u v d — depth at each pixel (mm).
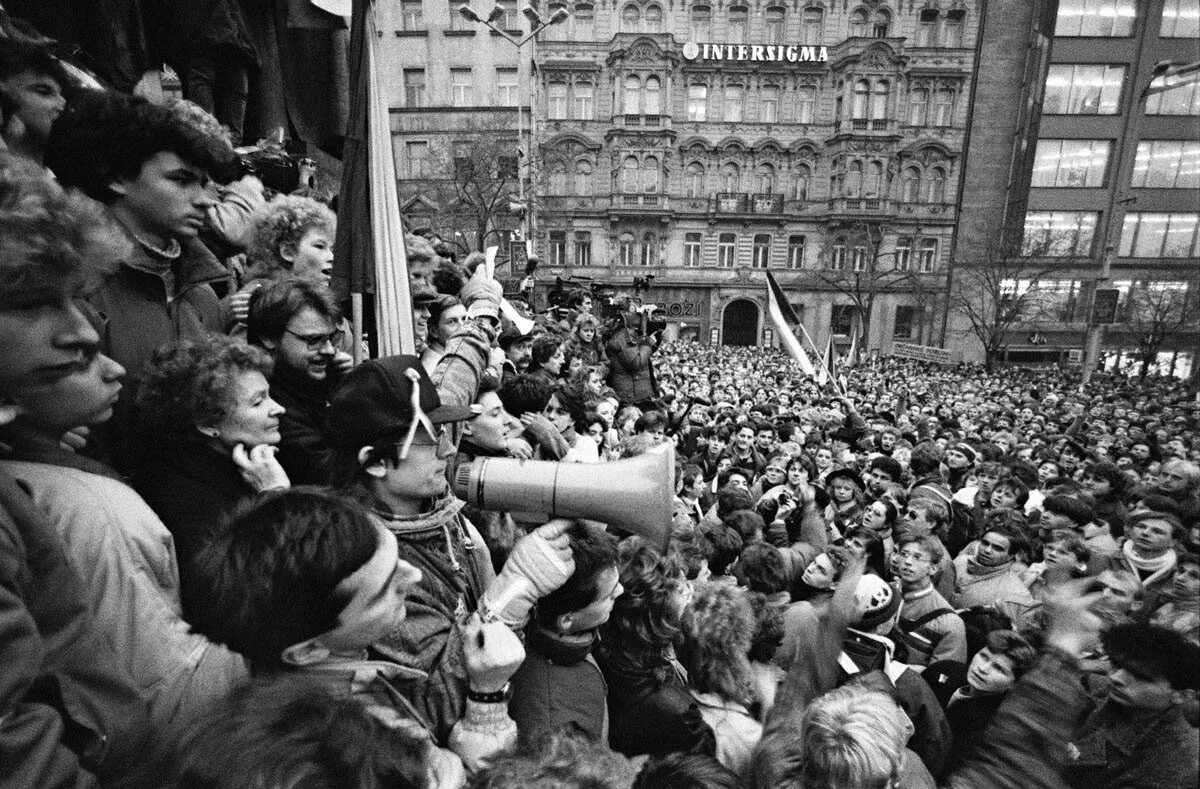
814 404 12656
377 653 1076
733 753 1588
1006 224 31594
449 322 2594
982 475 6004
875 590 2289
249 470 1262
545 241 35719
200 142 1508
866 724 1309
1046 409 15156
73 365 868
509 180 24719
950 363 30828
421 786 775
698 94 35469
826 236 36000
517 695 1321
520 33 28531
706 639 1671
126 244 981
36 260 794
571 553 1259
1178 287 18984
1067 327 29812
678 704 1516
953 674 2557
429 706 1134
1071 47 28578
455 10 28500
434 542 1300
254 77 3553
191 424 1232
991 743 1193
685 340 36281
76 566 846
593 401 5211
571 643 1343
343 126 3887
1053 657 1217
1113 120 28562
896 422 11133
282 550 826
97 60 2621
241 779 599
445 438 1289
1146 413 12812
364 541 877
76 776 688
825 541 4203
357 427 1184
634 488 1229
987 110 32500
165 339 1560
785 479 5258
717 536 2863
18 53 1634
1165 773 1692
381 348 1930
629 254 36750
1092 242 29266
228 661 887
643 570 1520
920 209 35219
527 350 4844
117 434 1332
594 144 35281
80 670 758
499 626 1114
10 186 809
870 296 33969
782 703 1462
